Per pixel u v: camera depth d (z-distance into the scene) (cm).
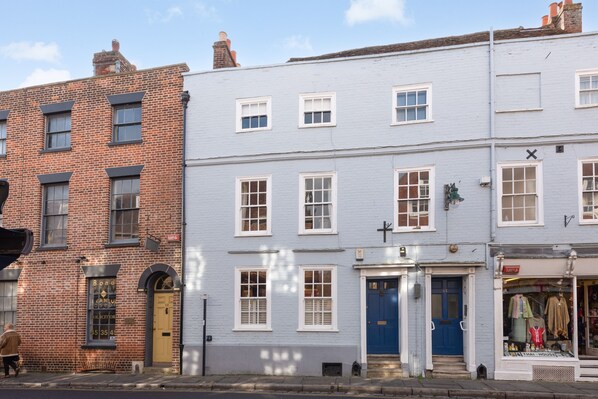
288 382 1346
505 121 1437
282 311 1509
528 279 1420
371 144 1511
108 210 1658
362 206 1498
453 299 1459
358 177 1511
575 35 1427
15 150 1773
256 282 1545
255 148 1582
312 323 1497
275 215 1548
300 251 1517
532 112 1426
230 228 1571
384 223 1476
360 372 1439
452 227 1434
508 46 1458
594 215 1381
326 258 1501
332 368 1462
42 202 1730
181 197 1605
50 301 1662
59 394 1264
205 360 1527
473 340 1391
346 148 1523
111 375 1516
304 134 1558
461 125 1459
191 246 1584
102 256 1639
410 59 1516
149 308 1595
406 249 1456
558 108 1416
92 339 1633
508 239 1405
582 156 1394
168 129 1645
